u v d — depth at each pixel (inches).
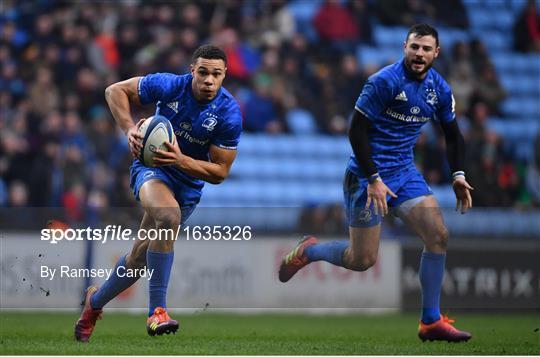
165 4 2320.4
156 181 881.5
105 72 2138.3
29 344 866.1
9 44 2159.2
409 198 959.6
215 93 864.3
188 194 914.1
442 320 975.0
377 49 2493.8
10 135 1945.1
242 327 1233.4
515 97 2598.4
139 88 887.7
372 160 919.7
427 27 917.2
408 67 924.6
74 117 1952.5
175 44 2196.1
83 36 2149.4
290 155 2245.3
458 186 971.3
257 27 2372.0
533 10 2672.2
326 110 2281.0
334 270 1471.5
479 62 2461.9
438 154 2097.7
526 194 2193.7
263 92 2237.9
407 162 964.6
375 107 920.3
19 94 2064.5
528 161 2384.4
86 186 1881.2
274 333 1112.8
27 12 2228.1
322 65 2379.4
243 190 2182.6
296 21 2509.8
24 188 1863.9
